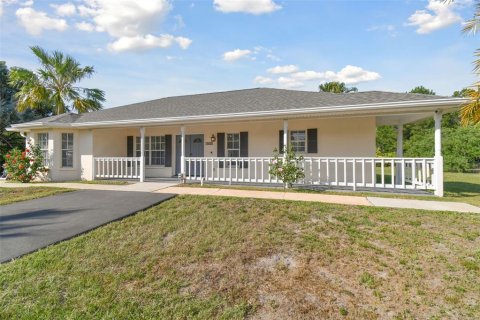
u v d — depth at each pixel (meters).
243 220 5.25
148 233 4.69
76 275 3.42
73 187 9.58
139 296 3.02
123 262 3.74
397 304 2.89
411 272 3.45
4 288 3.14
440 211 5.77
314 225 4.96
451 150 20.91
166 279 3.34
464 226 4.86
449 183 12.63
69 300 2.94
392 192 8.29
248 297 3.02
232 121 10.11
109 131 13.03
